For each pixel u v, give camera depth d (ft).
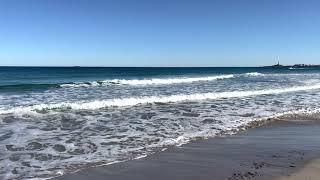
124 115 48.47
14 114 46.85
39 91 79.10
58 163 27.14
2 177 24.03
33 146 31.81
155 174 24.85
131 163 27.30
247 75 195.52
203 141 34.91
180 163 27.45
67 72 253.65
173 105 58.80
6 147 31.30
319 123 46.19
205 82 121.39
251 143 34.40
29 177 24.08
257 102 64.69
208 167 26.37
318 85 108.47
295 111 54.54
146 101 61.62
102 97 67.51
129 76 179.32
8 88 83.25
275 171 24.95
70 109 52.19
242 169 25.68
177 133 38.04
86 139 34.63
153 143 33.58
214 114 50.52
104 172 25.22
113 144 32.96
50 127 39.96
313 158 28.53
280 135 38.42
